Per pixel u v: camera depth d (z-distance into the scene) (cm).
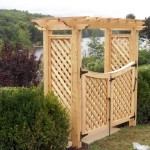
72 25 661
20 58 1070
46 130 591
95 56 2152
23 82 1068
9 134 570
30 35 3092
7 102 590
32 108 589
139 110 850
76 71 675
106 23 740
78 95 682
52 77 717
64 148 635
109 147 696
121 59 848
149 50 2494
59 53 702
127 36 837
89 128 723
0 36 2883
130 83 825
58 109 625
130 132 790
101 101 750
